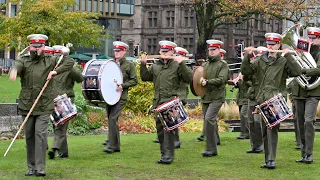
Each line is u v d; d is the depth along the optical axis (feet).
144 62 47.70
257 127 52.85
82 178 40.78
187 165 46.26
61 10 174.91
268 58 44.34
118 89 52.13
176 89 47.16
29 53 41.39
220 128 82.79
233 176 42.14
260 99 44.14
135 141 60.23
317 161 48.26
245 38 305.12
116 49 53.21
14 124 75.72
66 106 45.60
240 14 178.60
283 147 56.29
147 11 323.37
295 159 49.37
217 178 41.47
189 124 77.82
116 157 49.67
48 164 45.85
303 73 45.73
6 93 114.62
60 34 172.35
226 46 299.58
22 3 173.47
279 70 43.96
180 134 69.46
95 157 49.60
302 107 48.11
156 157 49.80
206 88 50.78
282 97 43.50
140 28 324.19
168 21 316.60
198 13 190.29
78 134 73.56
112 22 316.60
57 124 45.70
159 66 47.29
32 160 41.73
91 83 51.01
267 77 44.11
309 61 46.29
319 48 47.03
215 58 50.57
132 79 53.01
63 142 48.93
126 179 40.73
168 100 46.73
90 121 77.00
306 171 44.14
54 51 51.08
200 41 190.49
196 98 111.75
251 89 53.16
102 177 41.11
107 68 51.44
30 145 41.52
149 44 324.39
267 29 310.04
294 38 48.47
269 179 41.29
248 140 62.64
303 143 48.47
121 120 78.02
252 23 304.30
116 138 52.29
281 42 48.42
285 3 173.58
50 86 41.01
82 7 295.07
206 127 50.80
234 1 183.01
